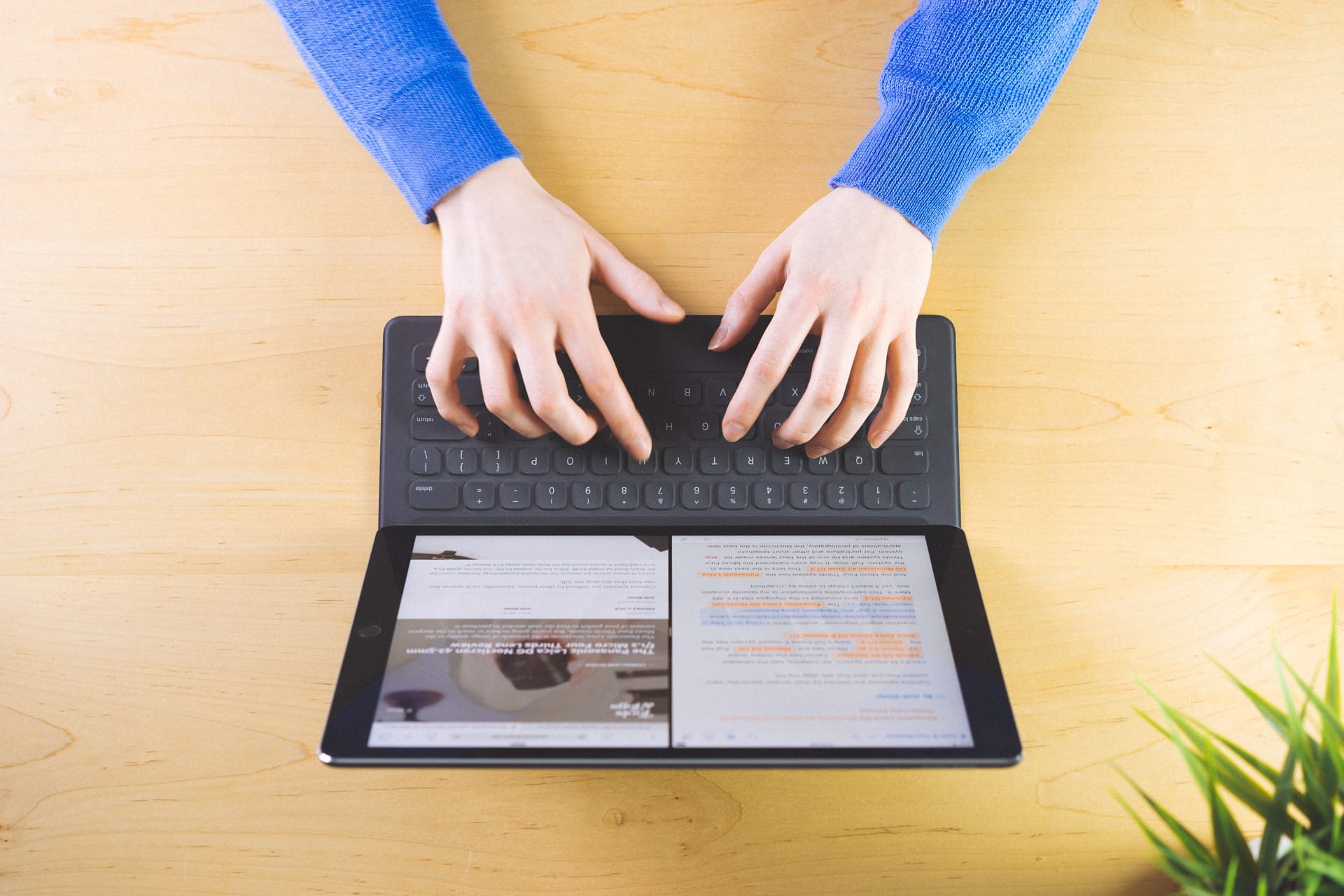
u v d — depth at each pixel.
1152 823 0.43
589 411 0.49
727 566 0.44
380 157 0.51
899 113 0.49
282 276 0.52
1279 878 0.30
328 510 0.50
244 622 0.47
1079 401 0.51
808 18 0.57
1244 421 0.51
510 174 0.49
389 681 0.40
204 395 0.51
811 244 0.47
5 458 0.50
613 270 0.49
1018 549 0.49
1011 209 0.54
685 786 0.44
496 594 0.43
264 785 0.44
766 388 0.45
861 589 0.44
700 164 0.54
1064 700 0.46
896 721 0.39
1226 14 0.56
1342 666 0.47
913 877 0.43
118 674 0.46
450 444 0.48
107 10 0.56
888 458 0.48
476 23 0.56
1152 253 0.53
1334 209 0.54
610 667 0.40
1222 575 0.48
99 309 0.52
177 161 0.54
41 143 0.54
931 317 0.50
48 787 0.44
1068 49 0.51
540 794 0.44
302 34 0.51
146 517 0.49
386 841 0.43
